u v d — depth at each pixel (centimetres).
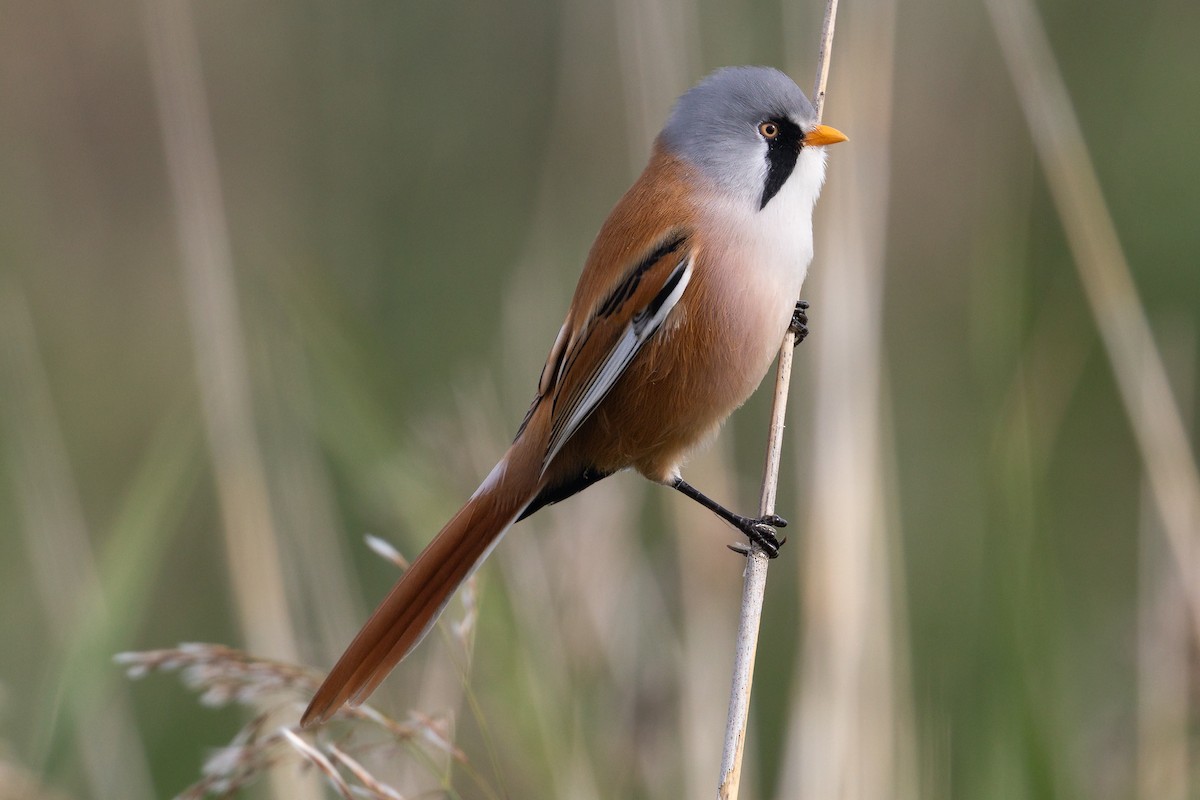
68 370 1348
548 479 802
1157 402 852
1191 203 1264
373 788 632
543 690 816
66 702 764
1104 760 836
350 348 907
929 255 1207
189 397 874
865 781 784
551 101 1413
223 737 971
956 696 862
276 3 1467
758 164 775
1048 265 1138
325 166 1438
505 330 1026
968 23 1207
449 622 817
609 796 819
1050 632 733
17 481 896
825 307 850
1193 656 799
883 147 866
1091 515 1129
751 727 859
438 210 1402
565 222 1190
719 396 776
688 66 959
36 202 1446
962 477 1123
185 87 898
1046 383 970
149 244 1445
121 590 790
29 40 1455
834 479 827
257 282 1201
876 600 818
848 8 869
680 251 762
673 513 909
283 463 896
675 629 883
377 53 1441
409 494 879
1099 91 1316
